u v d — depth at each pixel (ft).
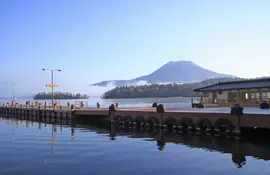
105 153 51.80
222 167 41.50
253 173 38.47
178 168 41.24
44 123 120.98
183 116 79.36
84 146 59.41
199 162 44.50
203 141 62.49
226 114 69.36
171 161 45.34
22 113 174.81
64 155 50.55
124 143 62.54
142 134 76.23
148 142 63.36
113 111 102.78
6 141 68.18
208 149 54.24
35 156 50.14
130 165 43.14
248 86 129.80
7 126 108.58
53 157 49.11
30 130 92.68
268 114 61.05
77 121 123.95
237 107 65.92
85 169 41.19
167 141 64.08
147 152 52.37
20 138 73.20
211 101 146.00
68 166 42.96
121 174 38.55
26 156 50.29
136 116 93.86
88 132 84.07
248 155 48.73
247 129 68.64
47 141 67.36
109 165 43.24
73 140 68.28
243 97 131.75
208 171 39.60
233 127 68.03
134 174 38.52
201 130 75.00
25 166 43.37
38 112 153.99
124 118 97.96
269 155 48.55
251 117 64.08
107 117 115.44
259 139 63.10
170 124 84.23
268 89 122.62
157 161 45.47
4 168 42.39
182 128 79.36
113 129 89.76
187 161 45.21
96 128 94.99
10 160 47.42
